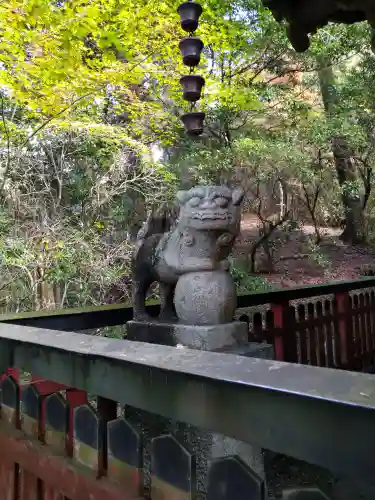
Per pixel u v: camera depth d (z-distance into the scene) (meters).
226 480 0.78
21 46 4.25
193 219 2.21
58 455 1.15
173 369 0.85
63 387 1.59
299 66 9.62
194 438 1.68
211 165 7.61
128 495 0.95
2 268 5.32
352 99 9.62
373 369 4.32
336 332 3.86
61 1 4.76
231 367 0.84
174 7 4.76
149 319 2.47
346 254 11.28
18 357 1.31
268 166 8.25
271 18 7.96
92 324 2.47
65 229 5.87
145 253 2.49
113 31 4.23
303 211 11.84
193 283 2.20
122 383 0.96
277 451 0.70
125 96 6.83
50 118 5.43
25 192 6.18
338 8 1.27
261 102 8.22
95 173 6.86
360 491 0.71
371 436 0.59
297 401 0.67
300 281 9.59
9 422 1.40
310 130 9.05
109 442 1.02
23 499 1.28
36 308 5.52
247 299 2.92
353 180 10.94
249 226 11.44
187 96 3.04
